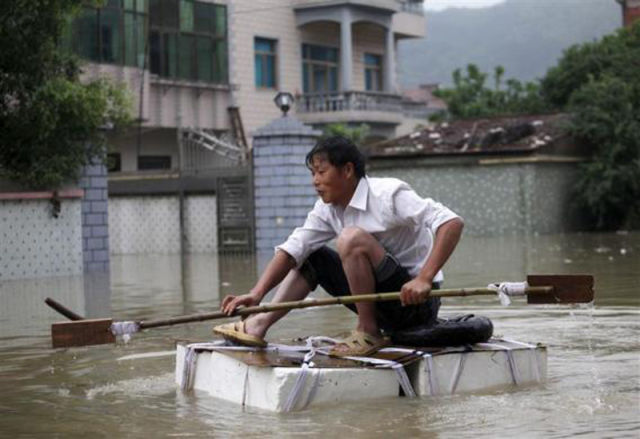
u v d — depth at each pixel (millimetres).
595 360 6551
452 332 5660
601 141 30281
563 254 18453
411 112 40969
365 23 35562
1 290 13945
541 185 29375
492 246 22562
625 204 30406
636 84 30703
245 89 31953
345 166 5824
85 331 5637
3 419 5215
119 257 23109
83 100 15555
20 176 16016
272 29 33062
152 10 28484
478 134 30688
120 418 5152
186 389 5938
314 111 34031
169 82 29125
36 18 14883
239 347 5852
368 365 5387
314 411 5117
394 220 5809
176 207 23922
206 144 29062
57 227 16703
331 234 6023
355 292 5734
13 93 15406
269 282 5918
